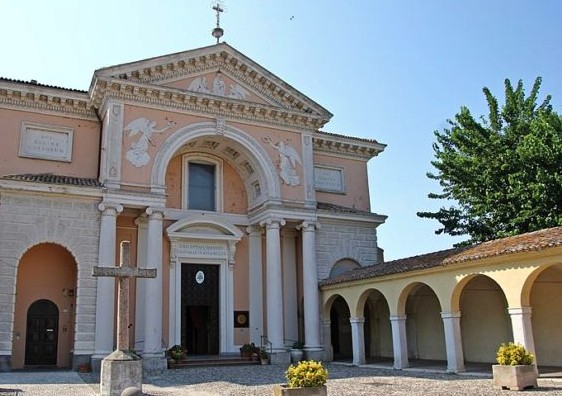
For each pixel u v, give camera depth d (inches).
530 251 544.1
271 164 934.4
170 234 887.7
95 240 768.9
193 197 956.0
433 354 865.5
